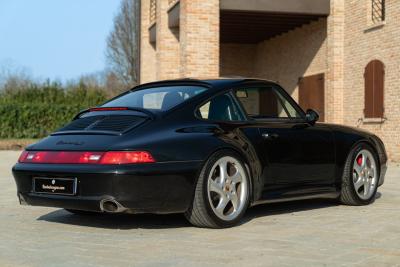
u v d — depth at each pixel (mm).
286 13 16547
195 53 16297
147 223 5473
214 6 16266
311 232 4953
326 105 16797
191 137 5039
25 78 50812
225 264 3814
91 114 5562
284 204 6738
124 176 4656
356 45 15609
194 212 5055
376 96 14641
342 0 16266
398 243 4496
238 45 23469
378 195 7660
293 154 5828
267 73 22375
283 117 5953
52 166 4984
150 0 23156
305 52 18891
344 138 6426
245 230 5059
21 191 5262
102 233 4984
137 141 4824
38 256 4113
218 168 5164
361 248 4305
